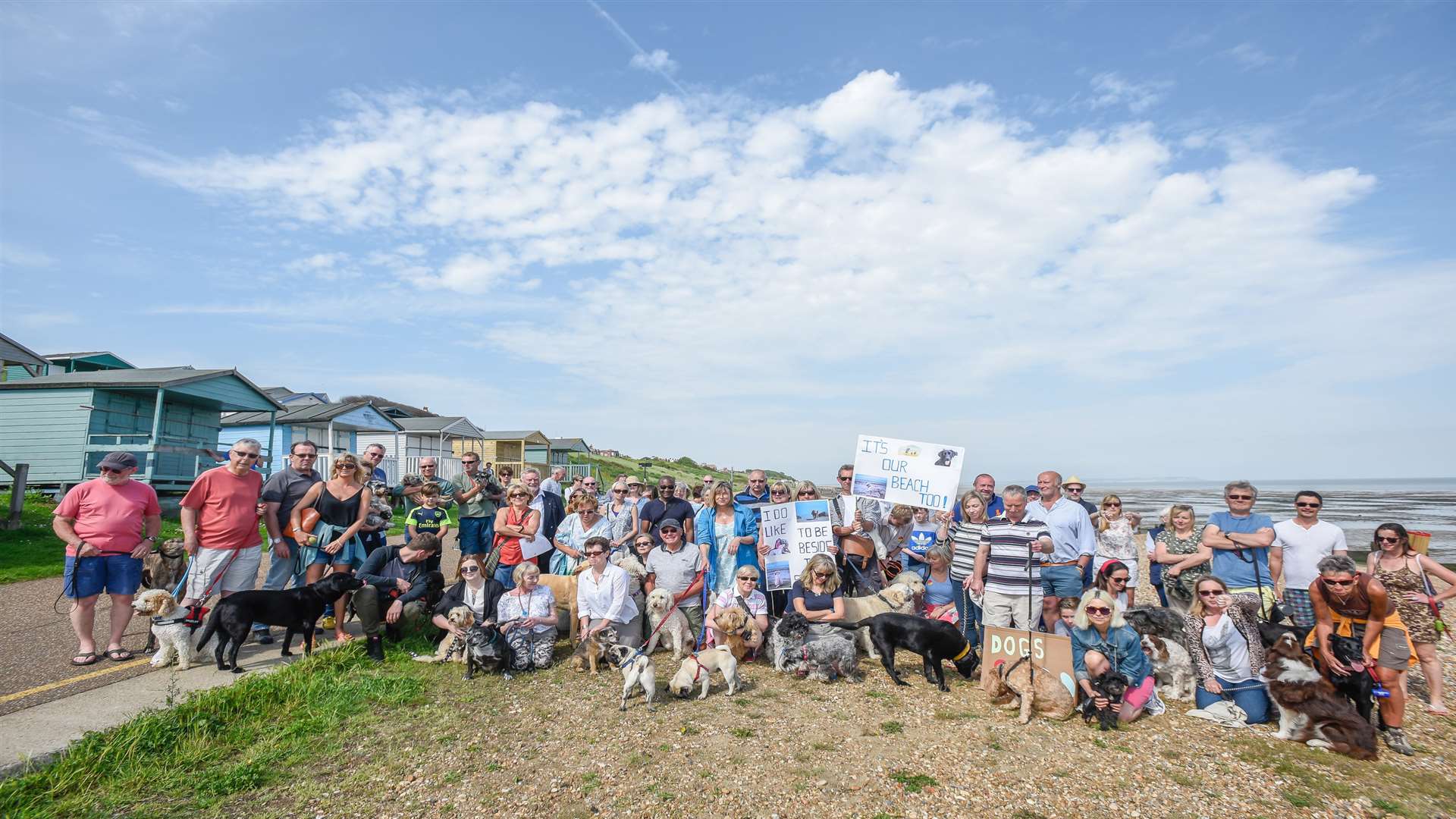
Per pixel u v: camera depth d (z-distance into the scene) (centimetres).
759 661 751
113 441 1944
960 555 777
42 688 573
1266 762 489
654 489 1071
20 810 398
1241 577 661
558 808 426
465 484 939
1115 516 856
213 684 592
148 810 412
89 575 634
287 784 451
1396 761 493
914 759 494
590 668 704
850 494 957
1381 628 524
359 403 3125
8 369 2494
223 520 663
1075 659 588
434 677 667
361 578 705
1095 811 422
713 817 414
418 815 416
